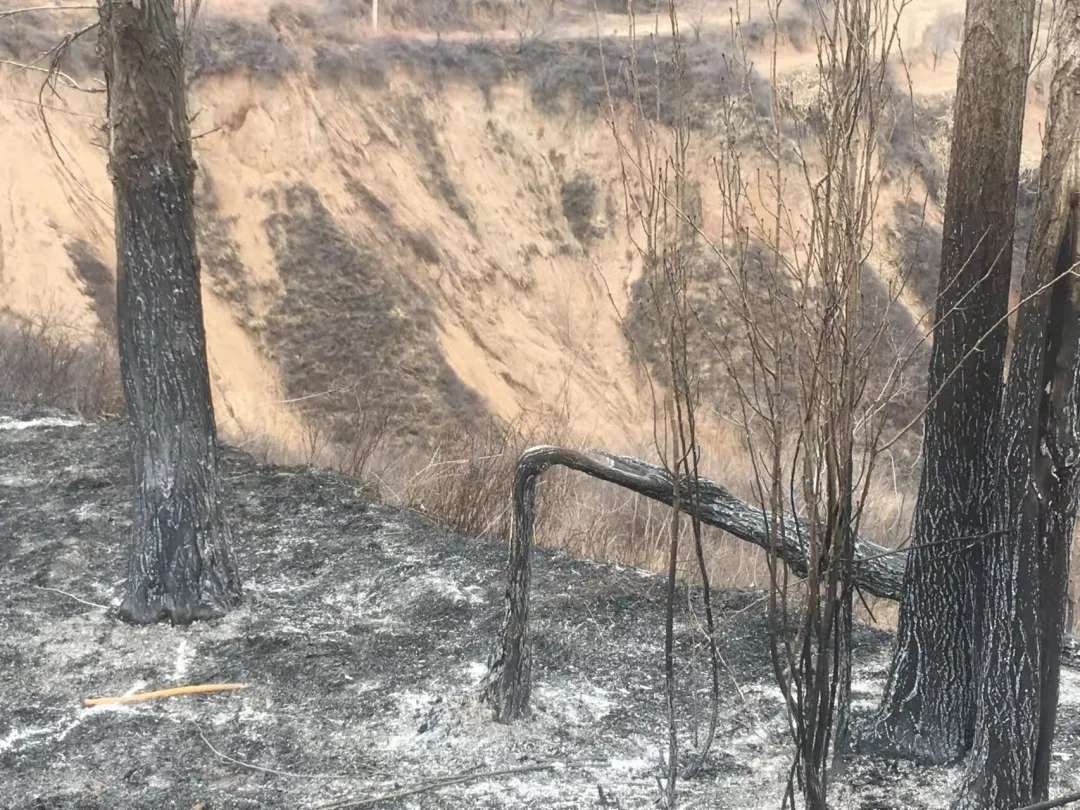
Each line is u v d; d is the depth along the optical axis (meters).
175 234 4.90
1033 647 3.07
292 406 17.75
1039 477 2.99
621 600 5.41
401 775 3.86
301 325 18.59
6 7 17.94
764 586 6.29
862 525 7.54
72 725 4.20
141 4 4.65
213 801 3.68
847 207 2.77
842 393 2.89
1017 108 3.52
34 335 12.09
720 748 4.02
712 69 17.36
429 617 5.17
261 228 19.12
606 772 3.85
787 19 20.19
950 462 3.74
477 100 22.56
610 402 20.67
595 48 22.62
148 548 5.05
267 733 4.15
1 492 6.71
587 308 21.78
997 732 3.16
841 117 2.74
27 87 17.75
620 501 8.02
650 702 4.39
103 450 7.58
